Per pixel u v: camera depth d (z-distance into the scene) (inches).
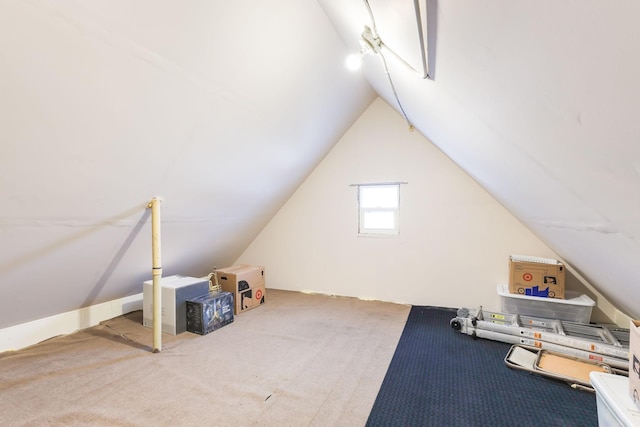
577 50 21.0
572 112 27.7
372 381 76.5
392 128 141.6
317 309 132.9
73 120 55.5
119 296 122.8
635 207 32.2
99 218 79.9
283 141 110.8
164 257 119.7
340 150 151.5
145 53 54.7
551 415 63.2
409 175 138.6
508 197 90.9
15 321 93.8
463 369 81.9
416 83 65.6
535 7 20.8
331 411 65.1
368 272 147.6
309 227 159.0
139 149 70.6
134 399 69.4
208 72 66.7
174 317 106.1
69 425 61.0
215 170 96.0
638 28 15.9
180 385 75.1
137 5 48.0
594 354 82.2
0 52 41.9
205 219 115.8
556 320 100.8
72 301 104.5
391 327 111.9
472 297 130.3
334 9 70.5
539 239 118.4
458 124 64.4
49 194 64.5
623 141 24.7
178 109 69.2
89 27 46.3
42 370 82.0
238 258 174.7
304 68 89.3
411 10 36.4
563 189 45.6
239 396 70.5
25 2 39.6
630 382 45.1
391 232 144.3
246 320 120.3
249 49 69.8
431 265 136.0
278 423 61.4
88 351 93.6
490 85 37.1
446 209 132.9
